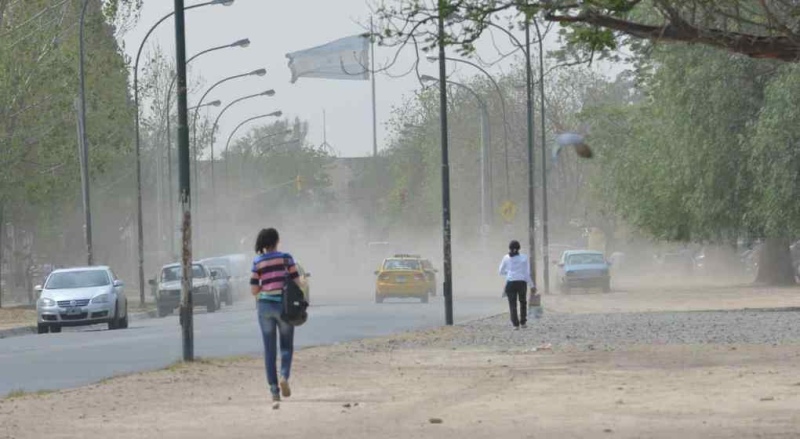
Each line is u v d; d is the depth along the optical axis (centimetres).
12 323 5397
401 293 6300
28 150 6444
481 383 2217
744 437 1498
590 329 3656
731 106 5112
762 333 3312
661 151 5703
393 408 1873
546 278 6594
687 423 1634
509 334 3522
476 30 2283
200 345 3388
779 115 4703
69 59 6438
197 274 6394
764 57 2238
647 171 6184
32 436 1631
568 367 2481
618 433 1555
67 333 4603
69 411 1895
